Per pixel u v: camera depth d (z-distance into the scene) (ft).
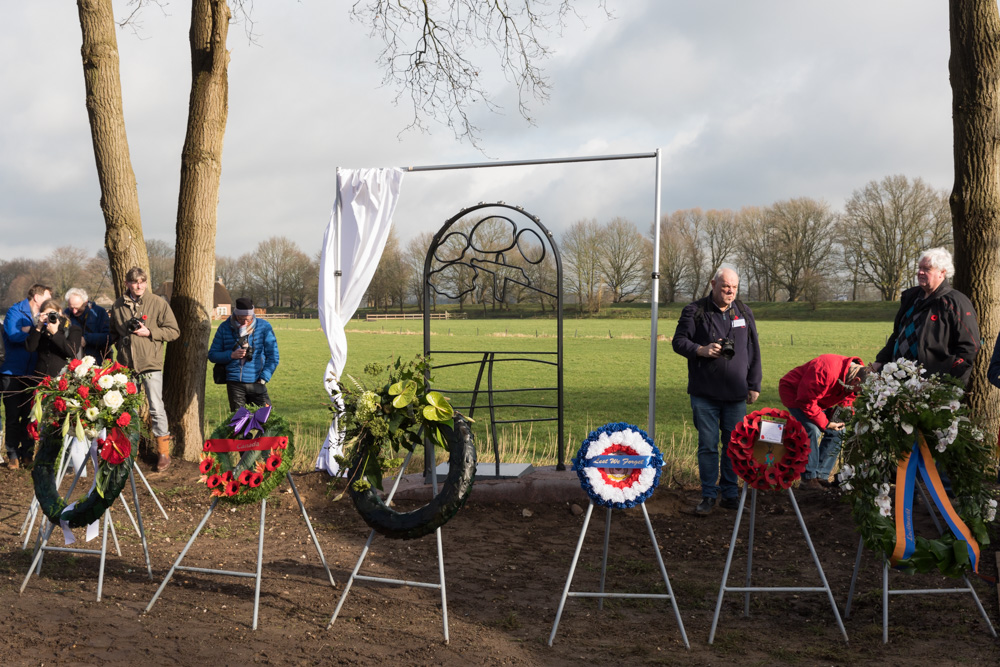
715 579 15.76
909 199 215.31
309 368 91.91
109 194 26.53
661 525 19.63
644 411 53.16
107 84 26.27
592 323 215.72
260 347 28.66
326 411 52.34
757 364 20.75
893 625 12.95
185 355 26.48
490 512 20.72
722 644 12.23
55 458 15.46
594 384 73.31
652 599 14.61
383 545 18.06
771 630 12.99
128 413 14.79
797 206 246.47
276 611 13.23
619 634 12.72
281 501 21.61
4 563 15.69
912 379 12.92
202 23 26.76
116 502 21.16
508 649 11.87
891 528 12.49
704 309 20.54
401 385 13.23
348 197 24.52
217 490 13.24
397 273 262.67
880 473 12.83
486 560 17.06
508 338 152.46
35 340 24.71
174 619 12.57
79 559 16.17
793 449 13.05
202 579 15.01
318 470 24.21
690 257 265.13
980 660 11.20
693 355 20.26
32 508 17.56
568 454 33.73
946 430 12.61
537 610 13.91
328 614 13.17
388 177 24.25
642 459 12.78
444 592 12.30
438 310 265.54
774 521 19.57
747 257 259.19
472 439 13.14
